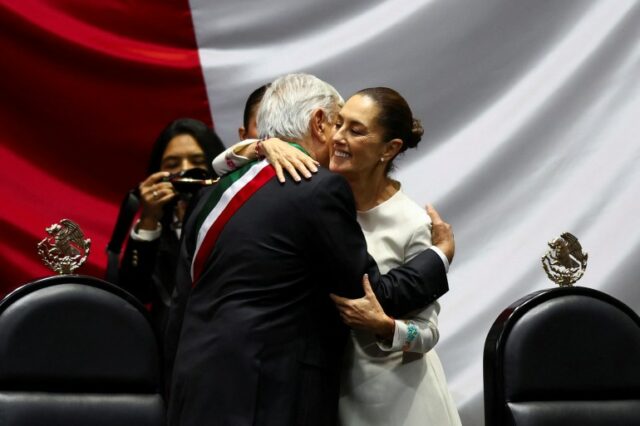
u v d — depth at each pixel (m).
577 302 11.01
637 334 11.09
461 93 17.23
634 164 16.61
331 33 17.41
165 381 12.03
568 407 10.81
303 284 10.96
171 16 17.31
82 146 17.08
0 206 16.59
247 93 17.28
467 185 16.89
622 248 16.28
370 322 10.85
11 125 16.95
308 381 10.77
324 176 11.00
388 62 17.30
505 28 17.28
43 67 17.05
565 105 16.95
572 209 16.58
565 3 17.22
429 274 11.23
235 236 10.98
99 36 17.14
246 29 17.41
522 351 10.77
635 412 10.95
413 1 17.44
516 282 16.42
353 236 10.95
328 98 11.69
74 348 10.41
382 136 11.50
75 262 10.96
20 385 10.23
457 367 16.36
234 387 10.52
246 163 11.54
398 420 11.42
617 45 16.98
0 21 16.94
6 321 10.26
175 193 14.13
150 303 15.59
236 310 10.73
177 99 17.27
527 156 16.92
